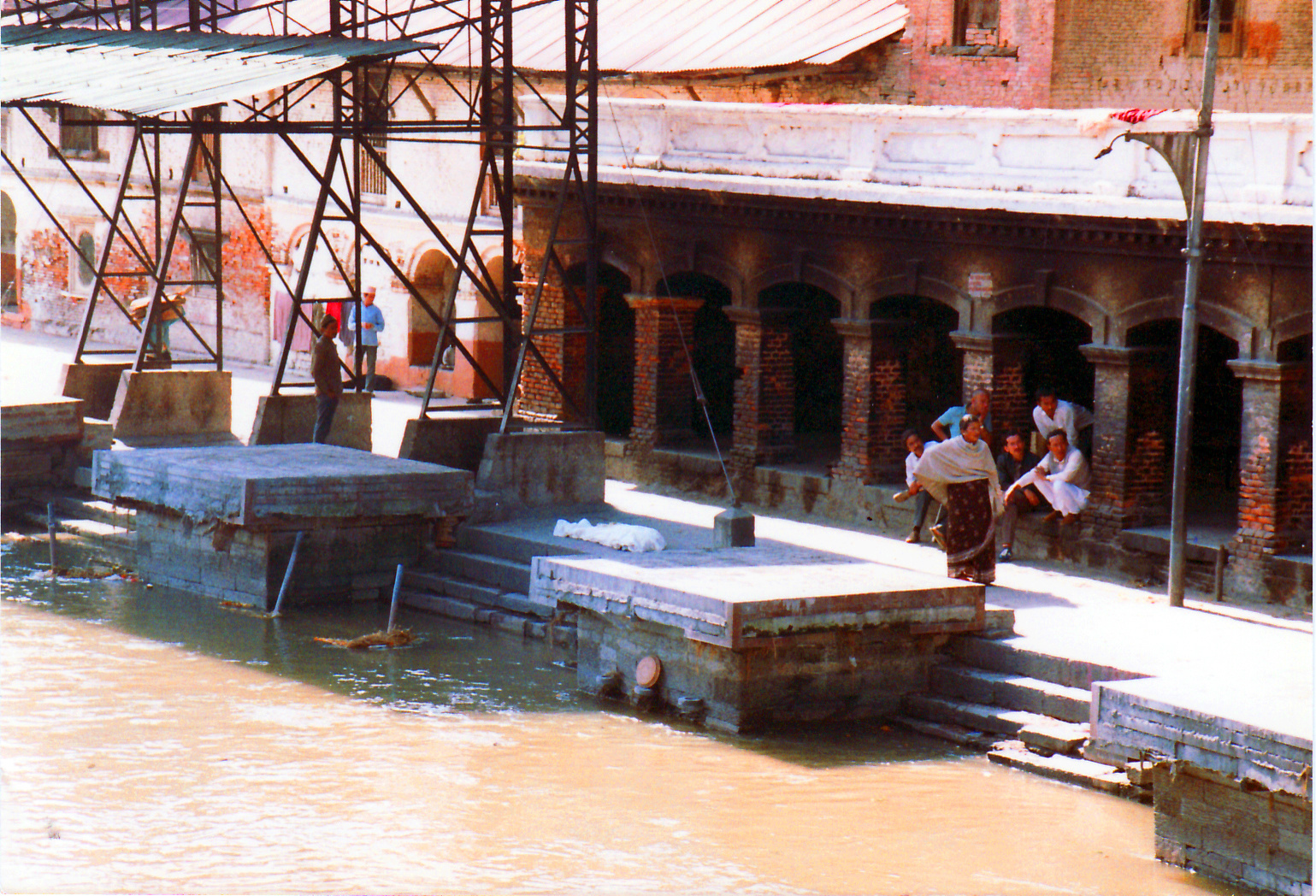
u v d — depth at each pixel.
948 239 27.67
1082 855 17.75
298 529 27.75
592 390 31.88
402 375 43.28
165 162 49.72
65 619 27.00
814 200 29.36
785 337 31.47
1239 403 29.84
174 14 50.84
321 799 19.41
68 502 33.72
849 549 27.64
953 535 24.73
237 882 17.14
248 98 46.59
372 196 43.62
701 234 31.69
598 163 33.03
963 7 33.59
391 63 33.62
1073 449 26.38
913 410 32.91
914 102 34.25
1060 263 26.28
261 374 46.53
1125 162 25.27
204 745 21.20
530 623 26.45
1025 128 26.58
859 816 18.89
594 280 31.66
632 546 27.50
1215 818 17.06
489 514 29.91
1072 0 31.92
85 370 37.62
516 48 39.28
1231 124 23.88
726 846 18.06
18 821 18.62
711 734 21.58
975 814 18.91
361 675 24.27
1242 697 17.41
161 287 36.88
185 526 28.97
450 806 19.19
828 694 22.08
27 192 54.59
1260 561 24.19
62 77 34.03
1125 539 25.66
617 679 23.14
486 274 31.94
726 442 34.00
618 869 17.50
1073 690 20.97
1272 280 23.73
